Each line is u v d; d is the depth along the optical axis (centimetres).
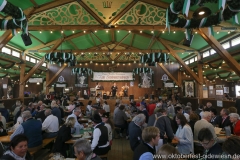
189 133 318
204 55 1152
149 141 213
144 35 1177
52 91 1588
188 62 1453
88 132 419
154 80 1645
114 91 1527
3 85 1466
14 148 211
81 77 1652
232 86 1548
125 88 1598
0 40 745
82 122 630
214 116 530
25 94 1414
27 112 379
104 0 734
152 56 805
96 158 223
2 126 414
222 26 755
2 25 415
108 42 1547
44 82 1755
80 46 1467
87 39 1378
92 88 1638
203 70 1304
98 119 344
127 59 1638
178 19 366
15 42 1074
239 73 759
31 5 738
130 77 1639
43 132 452
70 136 364
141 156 198
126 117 655
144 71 1286
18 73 1530
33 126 366
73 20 796
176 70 1622
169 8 342
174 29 787
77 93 1588
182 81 1569
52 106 627
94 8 773
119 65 1659
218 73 1304
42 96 1256
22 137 216
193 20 373
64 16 784
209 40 765
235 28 746
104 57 1641
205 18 366
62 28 797
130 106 962
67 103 1097
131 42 1480
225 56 755
